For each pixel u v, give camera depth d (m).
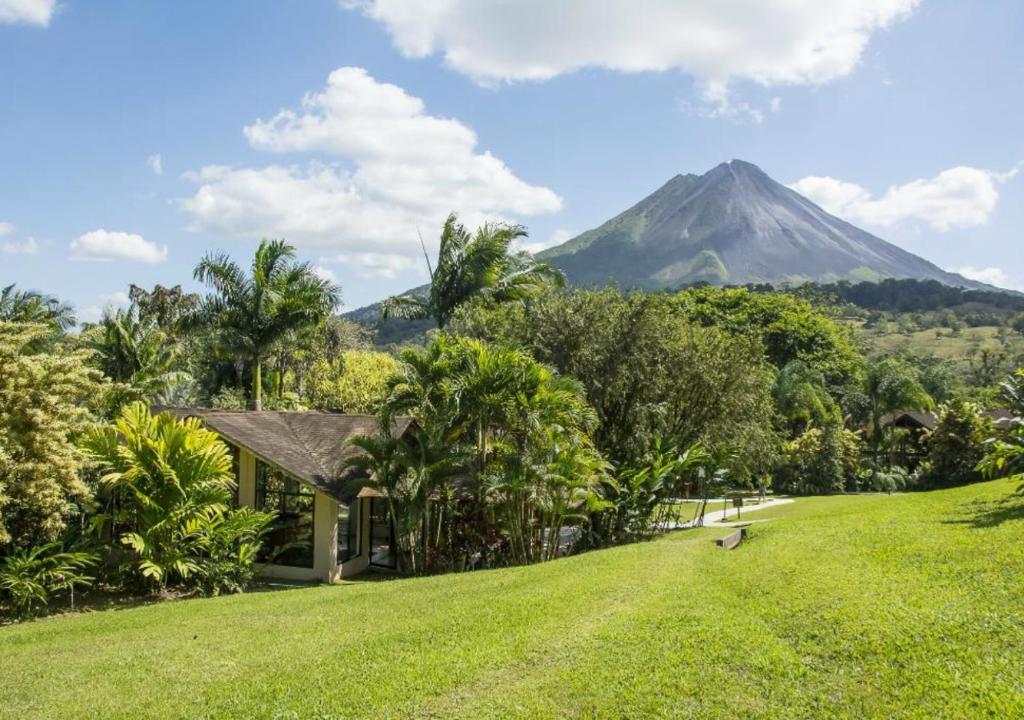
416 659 8.56
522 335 25.19
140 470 16.25
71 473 14.87
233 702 7.58
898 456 57.44
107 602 16.06
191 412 21.42
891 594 9.59
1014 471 19.23
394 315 31.81
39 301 32.34
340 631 10.20
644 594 11.09
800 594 10.18
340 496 18.62
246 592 17.34
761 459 29.34
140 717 7.35
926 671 7.25
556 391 19.30
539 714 7.01
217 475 17.48
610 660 8.17
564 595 11.23
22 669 9.27
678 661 8.04
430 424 19.41
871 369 52.50
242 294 28.97
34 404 14.59
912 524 14.45
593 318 24.77
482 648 8.80
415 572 19.47
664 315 26.06
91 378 16.77
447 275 30.66
